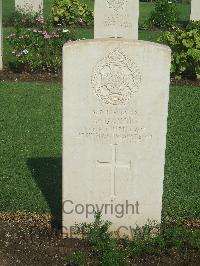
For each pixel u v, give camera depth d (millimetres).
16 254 2096
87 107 2082
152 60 2035
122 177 2172
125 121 2105
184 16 8656
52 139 3254
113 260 1995
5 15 7609
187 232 2184
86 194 2188
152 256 2104
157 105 2088
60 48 4809
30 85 4355
